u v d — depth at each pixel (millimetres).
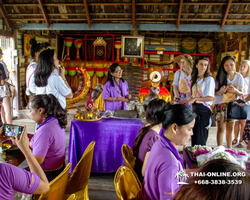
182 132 1522
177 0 5859
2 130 2146
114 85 4082
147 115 2148
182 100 3336
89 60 9242
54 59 3139
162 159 1442
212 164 814
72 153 3152
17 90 6832
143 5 6035
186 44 9719
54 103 2191
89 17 6289
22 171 1362
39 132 2094
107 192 3133
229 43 8305
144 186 1578
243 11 5922
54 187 1674
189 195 805
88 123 3107
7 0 6137
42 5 6023
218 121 3732
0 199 1269
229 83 3576
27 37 7223
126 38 6773
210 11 6012
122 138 3135
